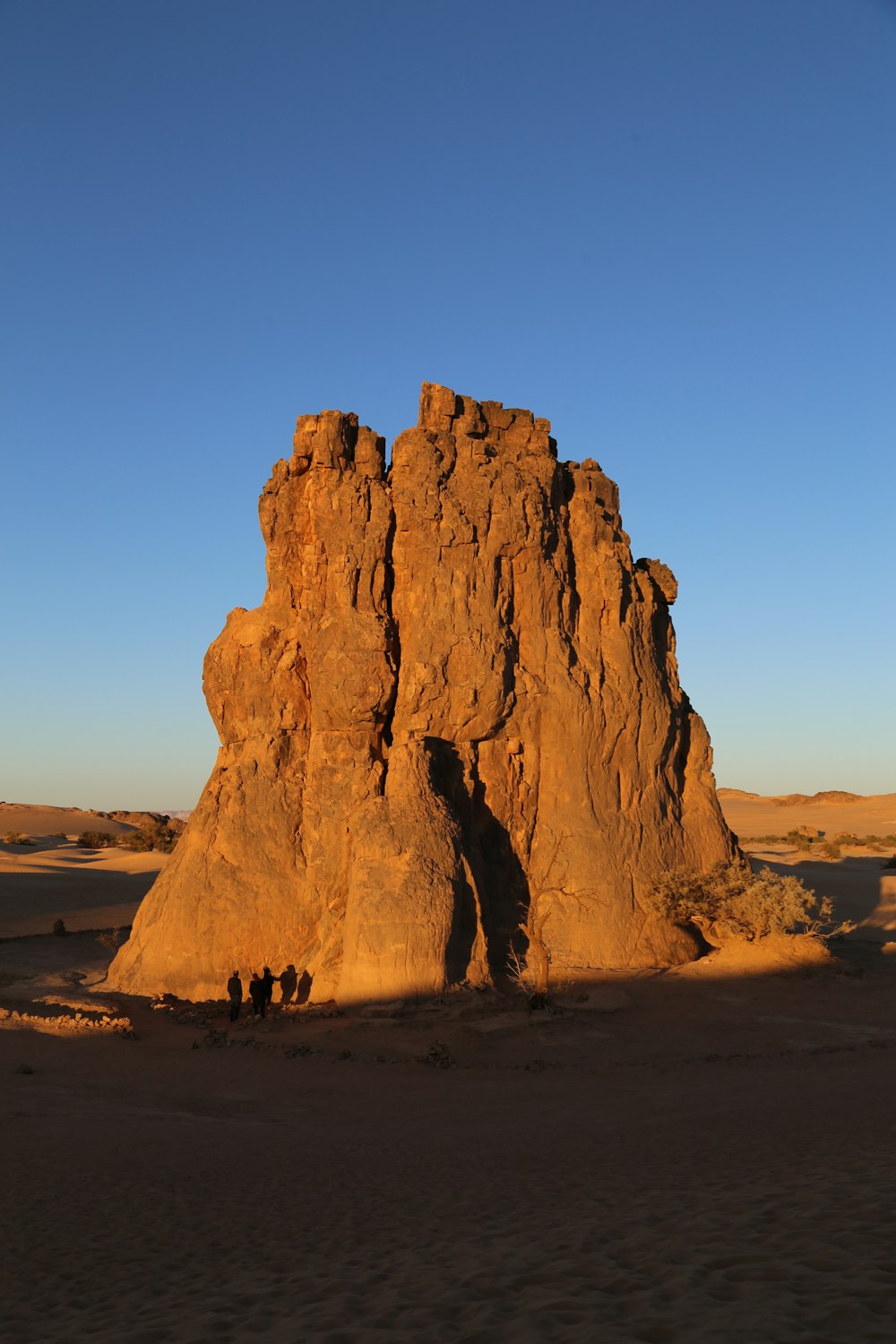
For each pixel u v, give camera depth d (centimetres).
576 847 3709
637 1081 2392
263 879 3559
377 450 3944
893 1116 1467
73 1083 2166
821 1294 625
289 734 3803
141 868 8606
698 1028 2970
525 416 4225
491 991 3203
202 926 3500
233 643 3934
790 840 12875
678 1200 1006
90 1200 1248
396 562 3834
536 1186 1217
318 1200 1236
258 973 3469
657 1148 1418
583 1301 677
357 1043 2781
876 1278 639
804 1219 826
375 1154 1543
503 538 3847
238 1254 1010
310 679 3728
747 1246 766
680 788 4238
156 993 3456
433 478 3850
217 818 3681
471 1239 961
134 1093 2141
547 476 4066
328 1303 782
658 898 3675
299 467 3956
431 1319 693
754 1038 2855
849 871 8706
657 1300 659
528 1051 2714
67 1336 777
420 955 3127
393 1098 2236
